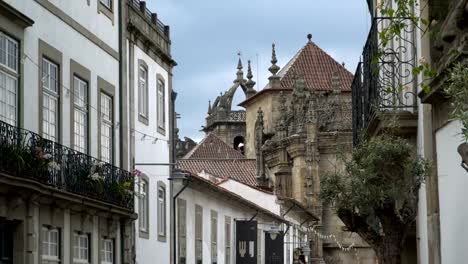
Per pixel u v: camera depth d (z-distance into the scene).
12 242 23.61
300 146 85.56
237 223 51.12
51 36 26.70
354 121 28.61
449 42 15.52
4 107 23.14
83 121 29.59
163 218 39.09
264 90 92.00
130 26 34.69
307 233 77.94
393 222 19.73
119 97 33.41
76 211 27.42
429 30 17.17
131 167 34.53
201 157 90.62
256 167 89.62
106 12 32.25
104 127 31.84
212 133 101.00
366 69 23.77
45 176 24.05
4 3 22.66
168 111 40.66
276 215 57.69
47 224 25.33
